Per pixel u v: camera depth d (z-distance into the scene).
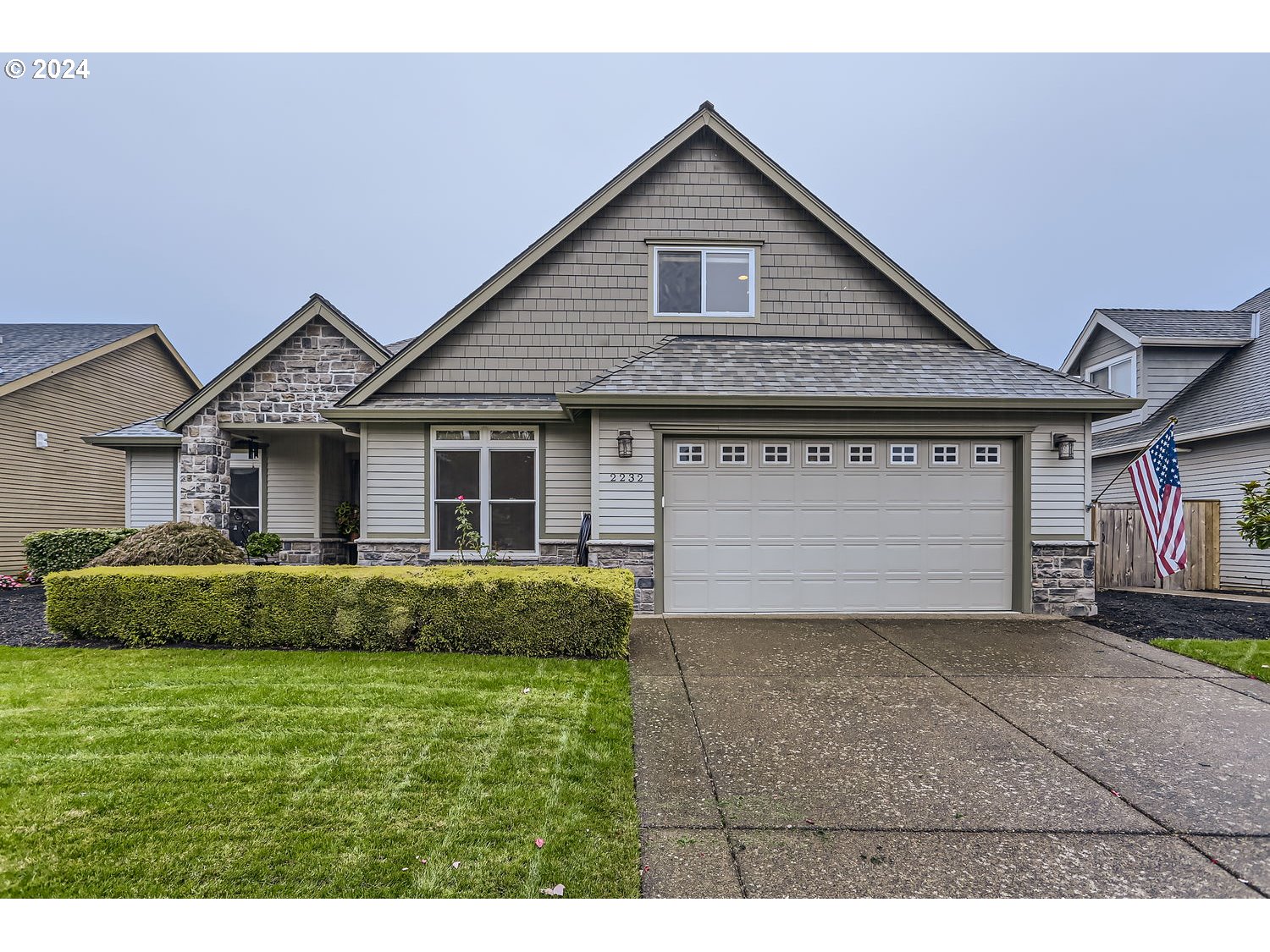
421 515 9.53
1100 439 14.59
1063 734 4.46
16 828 3.12
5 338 15.80
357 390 9.46
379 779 3.63
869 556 8.35
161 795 3.44
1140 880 2.93
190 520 11.08
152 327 17.08
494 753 3.99
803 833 3.25
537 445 9.57
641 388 8.00
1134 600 9.74
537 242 9.69
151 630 6.45
